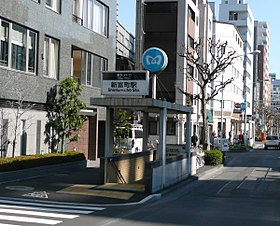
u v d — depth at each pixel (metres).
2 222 9.98
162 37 47.94
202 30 56.34
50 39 21.94
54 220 10.49
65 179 18.00
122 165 18.05
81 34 25.03
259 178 22.59
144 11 48.31
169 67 47.62
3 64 18.27
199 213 12.27
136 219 11.07
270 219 11.62
